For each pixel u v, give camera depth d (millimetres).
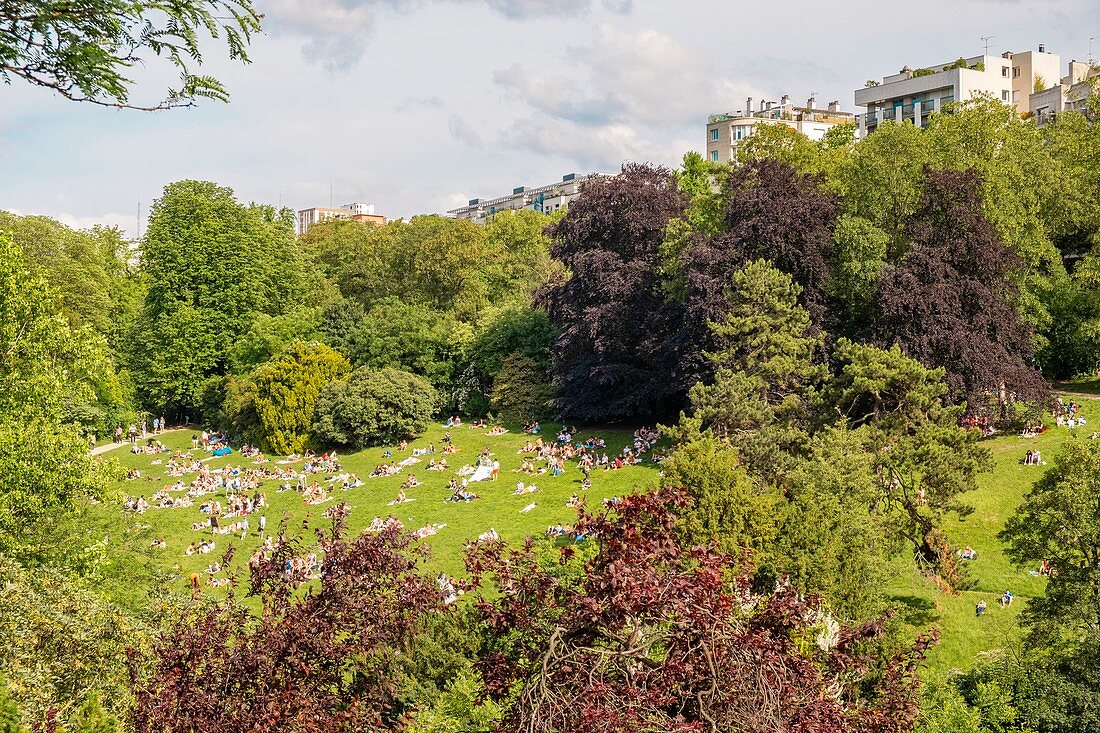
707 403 49531
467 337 88500
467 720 18328
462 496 60562
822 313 58500
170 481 73000
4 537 30531
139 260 109375
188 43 11227
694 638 11953
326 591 16359
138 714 15461
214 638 16094
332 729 14977
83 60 10656
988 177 62625
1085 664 27328
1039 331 66938
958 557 41312
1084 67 133125
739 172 62906
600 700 11234
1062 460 33219
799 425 49750
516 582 13312
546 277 104438
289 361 82250
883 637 23328
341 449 80562
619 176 75250
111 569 34406
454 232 104438
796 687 12695
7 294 35094
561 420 78625
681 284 64438
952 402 54844
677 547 13586
